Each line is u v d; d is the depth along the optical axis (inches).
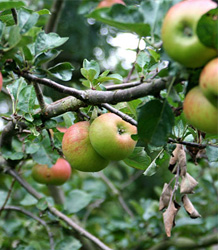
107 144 53.2
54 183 88.8
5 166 92.0
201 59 37.5
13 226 110.3
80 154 56.3
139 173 145.8
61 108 60.5
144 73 57.9
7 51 46.1
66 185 135.7
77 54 199.5
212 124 39.0
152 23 42.1
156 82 44.0
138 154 61.9
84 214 136.3
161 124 43.3
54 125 62.9
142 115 43.3
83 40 198.4
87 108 64.7
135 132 55.7
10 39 45.6
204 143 59.0
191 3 37.7
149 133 43.4
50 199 95.9
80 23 195.5
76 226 90.9
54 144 70.7
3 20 57.6
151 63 58.4
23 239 104.0
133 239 122.2
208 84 36.4
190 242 116.6
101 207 173.6
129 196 203.2
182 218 119.4
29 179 123.2
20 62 52.5
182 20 37.3
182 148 58.5
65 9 191.8
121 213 177.8
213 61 37.1
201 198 139.6
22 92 62.3
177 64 40.1
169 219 54.1
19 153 75.9
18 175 94.4
